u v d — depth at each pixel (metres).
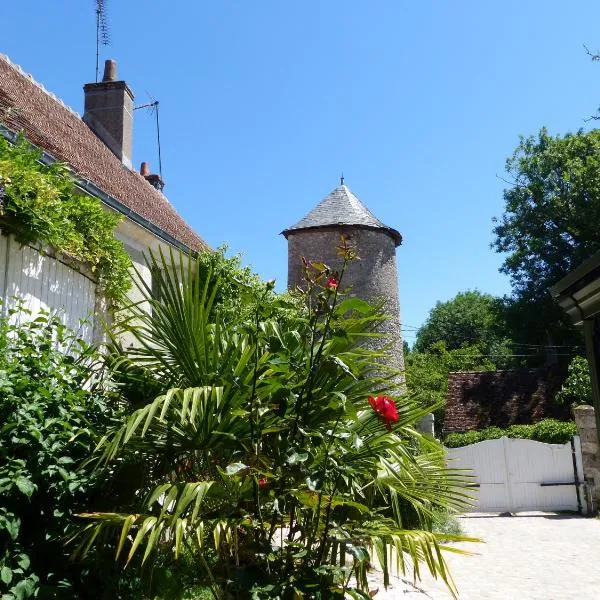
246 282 9.85
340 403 3.94
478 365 42.84
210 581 3.70
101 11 14.47
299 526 3.99
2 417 3.96
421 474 4.84
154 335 4.75
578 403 21.58
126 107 14.20
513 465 17.38
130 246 8.62
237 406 4.09
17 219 5.04
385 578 3.43
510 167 28.48
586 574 8.40
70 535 3.80
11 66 11.17
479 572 8.52
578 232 26.80
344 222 19.31
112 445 3.65
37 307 5.50
